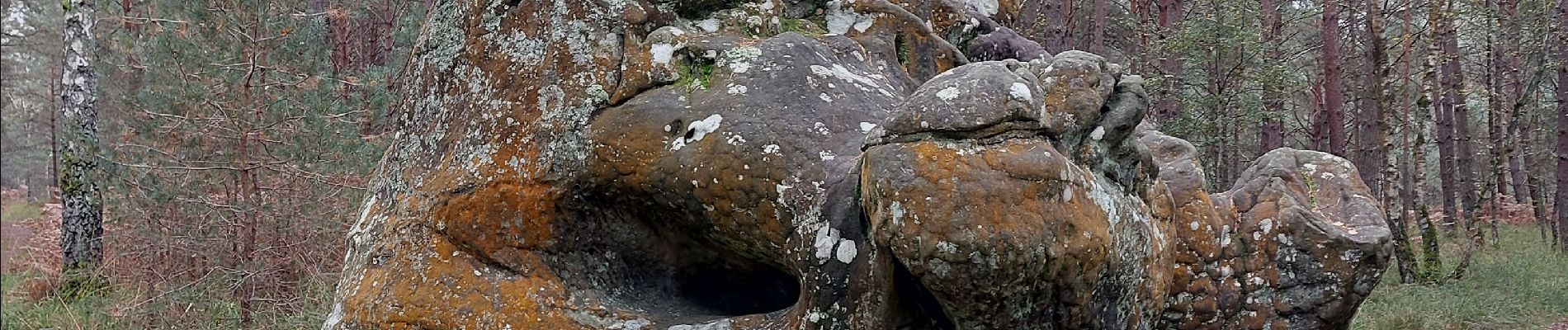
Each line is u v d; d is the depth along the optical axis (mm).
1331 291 2330
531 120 2271
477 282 2242
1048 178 1632
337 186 5797
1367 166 9758
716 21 2396
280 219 5703
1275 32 9094
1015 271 1616
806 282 1891
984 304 1702
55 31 7125
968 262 1586
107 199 6117
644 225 2264
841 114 2029
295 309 5484
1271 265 2355
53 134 7223
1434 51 6824
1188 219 2357
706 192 2004
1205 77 8312
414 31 6602
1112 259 1760
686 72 2199
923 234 1579
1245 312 2355
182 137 5719
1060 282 1704
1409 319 4965
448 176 2365
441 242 2328
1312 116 11789
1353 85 10375
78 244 6895
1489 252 8328
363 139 6086
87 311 5887
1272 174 2510
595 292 2254
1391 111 6711
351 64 7953
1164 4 8492
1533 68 10547
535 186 2225
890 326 1818
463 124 2412
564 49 2281
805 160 1925
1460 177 12453
